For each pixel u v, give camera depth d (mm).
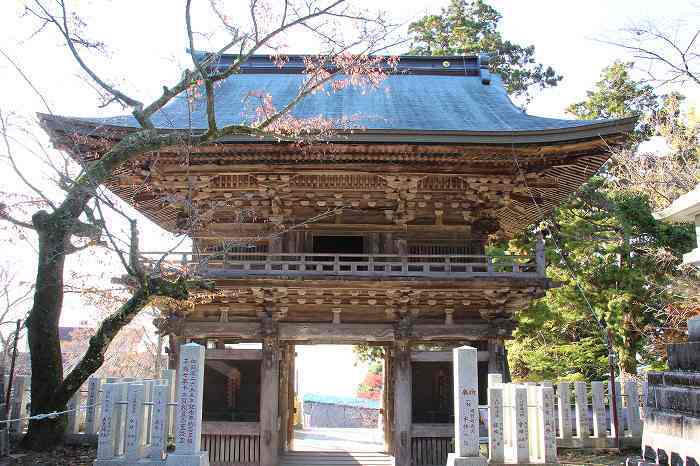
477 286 17609
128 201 20406
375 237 19641
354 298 18859
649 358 26250
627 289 24938
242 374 18500
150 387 13031
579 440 17234
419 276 17578
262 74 26797
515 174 18609
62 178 14406
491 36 40312
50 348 14547
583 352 28594
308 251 19547
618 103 33219
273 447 17641
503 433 12797
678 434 9688
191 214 17859
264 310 18734
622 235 25531
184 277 15102
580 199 28359
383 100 23031
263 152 17812
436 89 25297
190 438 11531
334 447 23359
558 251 28047
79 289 17078
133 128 16875
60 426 14477
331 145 17281
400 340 18578
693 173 25141
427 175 18625
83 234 14445
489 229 19578
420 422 18344
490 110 22125
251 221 19797
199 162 18219
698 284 22125
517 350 32969
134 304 14352
